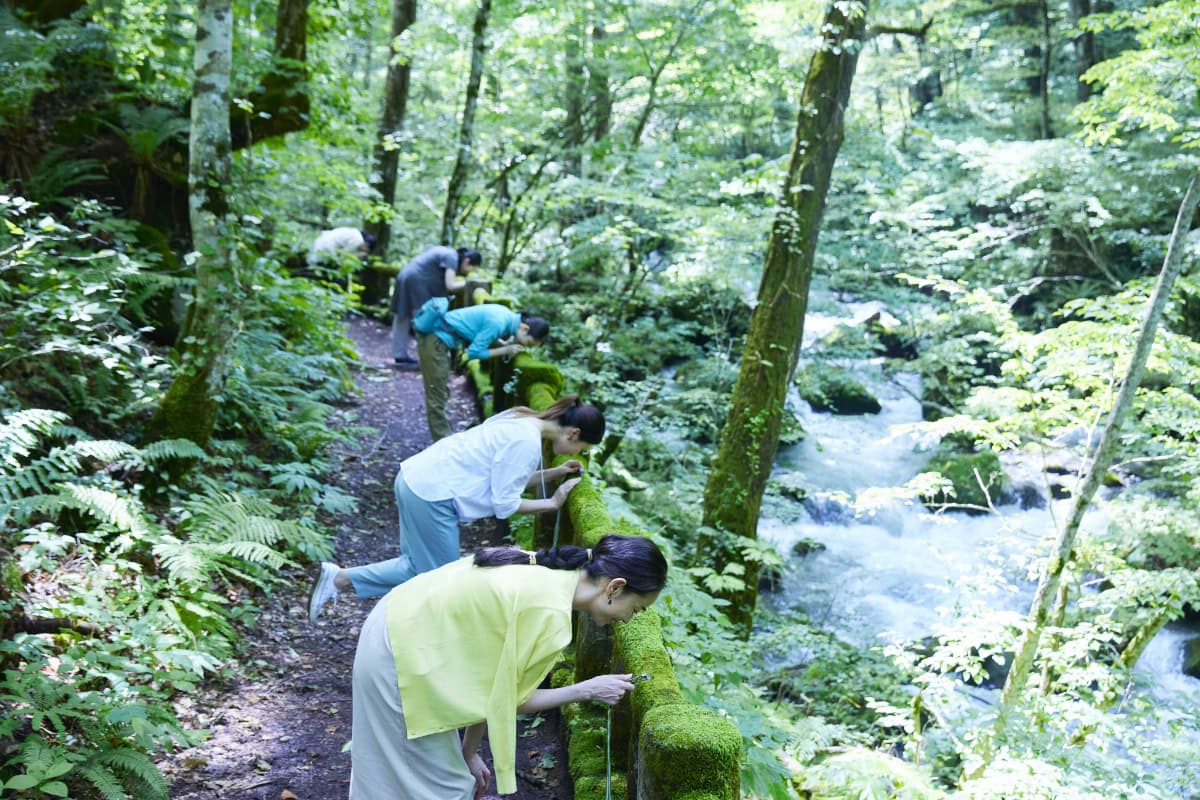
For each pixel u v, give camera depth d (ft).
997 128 59.16
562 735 12.17
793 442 42.22
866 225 46.70
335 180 33.35
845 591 30.32
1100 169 38.34
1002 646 19.20
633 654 9.25
